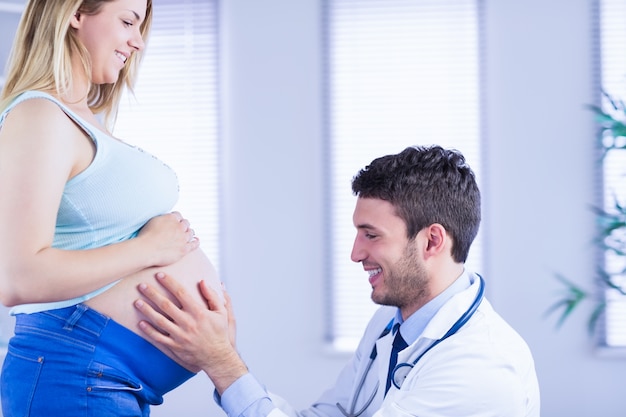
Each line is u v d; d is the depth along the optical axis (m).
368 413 1.42
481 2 2.77
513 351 1.28
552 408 2.71
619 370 2.69
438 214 1.30
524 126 2.73
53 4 1.16
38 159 1.06
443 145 2.81
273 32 2.86
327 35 2.85
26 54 1.19
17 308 1.22
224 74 2.90
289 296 2.85
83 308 1.15
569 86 2.71
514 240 2.73
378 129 2.84
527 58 2.73
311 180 2.84
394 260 1.31
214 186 2.93
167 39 2.96
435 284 1.34
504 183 2.74
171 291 1.21
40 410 1.13
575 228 2.71
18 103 1.11
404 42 2.84
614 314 2.71
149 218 1.24
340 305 2.85
